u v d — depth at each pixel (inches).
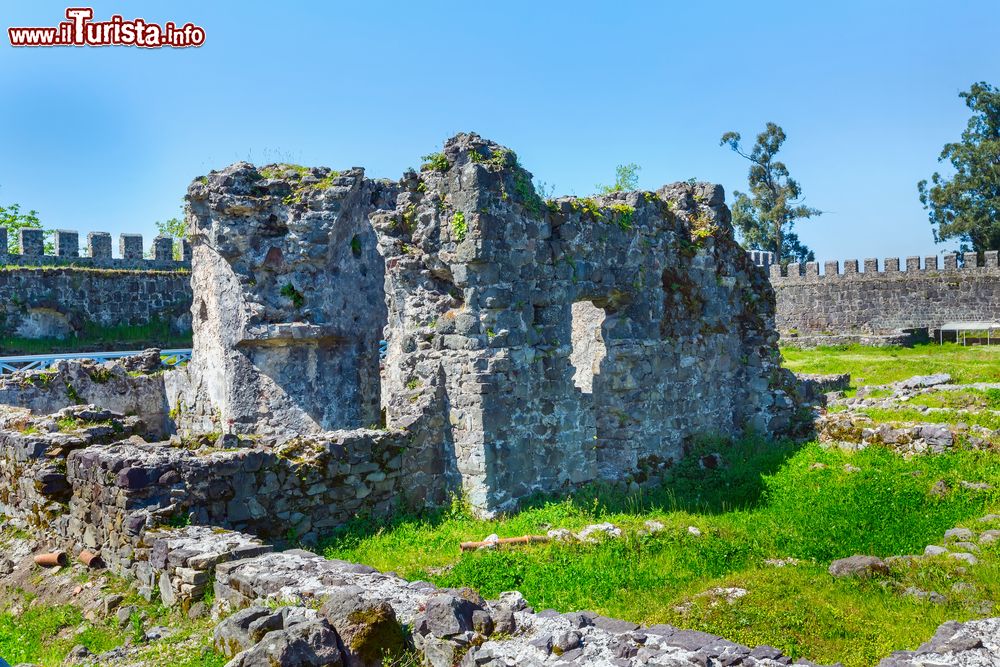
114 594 341.1
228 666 214.5
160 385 765.9
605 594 324.8
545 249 506.6
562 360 514.3
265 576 281.3
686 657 208.4
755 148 2714.1
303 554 312.8
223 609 290.0
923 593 309.4
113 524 367.2
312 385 606.2
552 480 502.6
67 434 440.5
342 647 223.3
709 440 629.3
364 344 636.1
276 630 225.6
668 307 606.2
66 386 716.0
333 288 607.2
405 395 489.7
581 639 220.7
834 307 1951.3
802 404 675.4
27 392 688.4
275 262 585.6
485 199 466.0
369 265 644.7
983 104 2197.3
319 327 589.3
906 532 396.5
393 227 514.6
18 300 1160.2
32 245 1224.2
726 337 668.1
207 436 486.0
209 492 382.6
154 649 274.5
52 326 1205.7
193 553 314.7
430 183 493.7
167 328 1305.4
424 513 466.9
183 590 310.2
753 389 677.9
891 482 473.1
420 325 499.8
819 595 310.5
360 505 444.1
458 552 394.9
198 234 593.0
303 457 423.5
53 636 321.1
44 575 385.4
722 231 676.1
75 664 277.0
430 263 492.4
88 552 381.1
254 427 593.6
